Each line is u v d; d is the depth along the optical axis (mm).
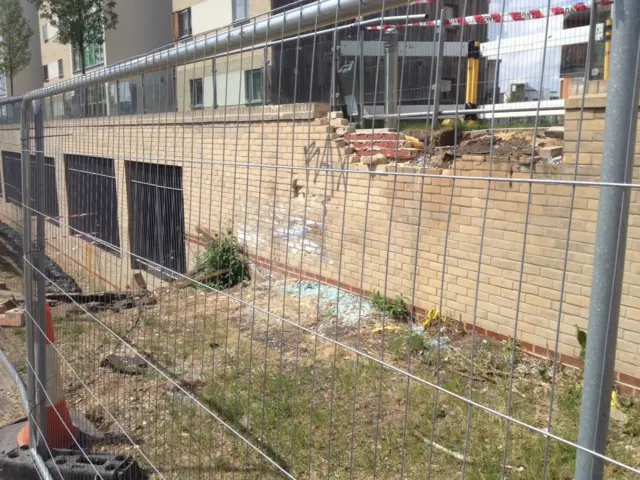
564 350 4551
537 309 4738
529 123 3785
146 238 3496
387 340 5031
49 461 3562
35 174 3725
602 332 1119
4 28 33875
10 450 3822
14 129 5156
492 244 5047
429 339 5102
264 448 3652
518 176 4750
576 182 1148
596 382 1130
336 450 3631
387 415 3957
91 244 3918
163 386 4578
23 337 6312
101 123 3574
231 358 4770
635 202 4055
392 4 1697
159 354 4254
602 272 1112
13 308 6957
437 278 5570
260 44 2287
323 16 1896
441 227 5477
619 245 1092
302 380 4434
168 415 4207
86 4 23734
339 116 3436
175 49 2732
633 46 1060
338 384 4348
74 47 25266
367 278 6113
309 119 2348
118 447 3898
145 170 3336
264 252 4738
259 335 5078
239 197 4234
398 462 3479
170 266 3645
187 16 21172
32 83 41312
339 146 3559
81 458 3590
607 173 1104
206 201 3641
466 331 5312
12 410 4695
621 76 1071
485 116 3457
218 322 5051
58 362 3965
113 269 3826
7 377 5246
